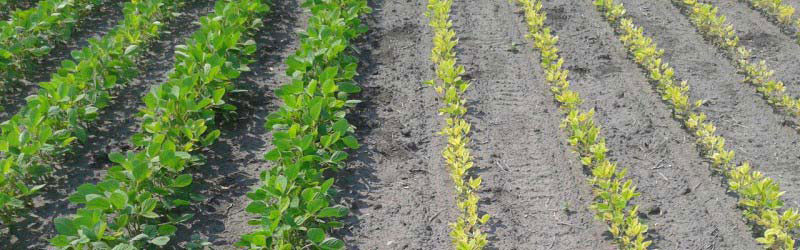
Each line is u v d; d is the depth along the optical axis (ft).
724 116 24.38
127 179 18.12
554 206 19.89
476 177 21.12
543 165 21.74
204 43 25.12
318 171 20.70
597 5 33.45
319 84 24.31
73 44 29.35
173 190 18.97
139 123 23.75
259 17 31.68
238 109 24.53
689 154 22.25
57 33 28.76
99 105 23.15
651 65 26.53
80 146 22.29
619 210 18.53
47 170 19.98
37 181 20.44
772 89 25.08
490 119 24.26
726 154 20.95
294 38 30.37
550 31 30.96
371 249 18.29
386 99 25.41
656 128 23.70
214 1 33.55
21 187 18.61
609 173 19.77
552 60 28.37
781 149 22.57
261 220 16.63
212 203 19.85
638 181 20.97
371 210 19.70
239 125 23.65
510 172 21.40
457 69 25.46
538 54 29.01
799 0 34.27
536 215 19.56
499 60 28.48
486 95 25.79
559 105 25.14
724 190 20.57
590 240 18.65
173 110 21.04
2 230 18.66
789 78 26.89
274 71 27.43
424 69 27.78
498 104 25.22
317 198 17.35
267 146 22.59
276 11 32.83
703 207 19.85
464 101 23.91
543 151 22.44
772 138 23.15
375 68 27.68
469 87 26.30
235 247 18.26
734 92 25.98
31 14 27.27
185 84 21.48
